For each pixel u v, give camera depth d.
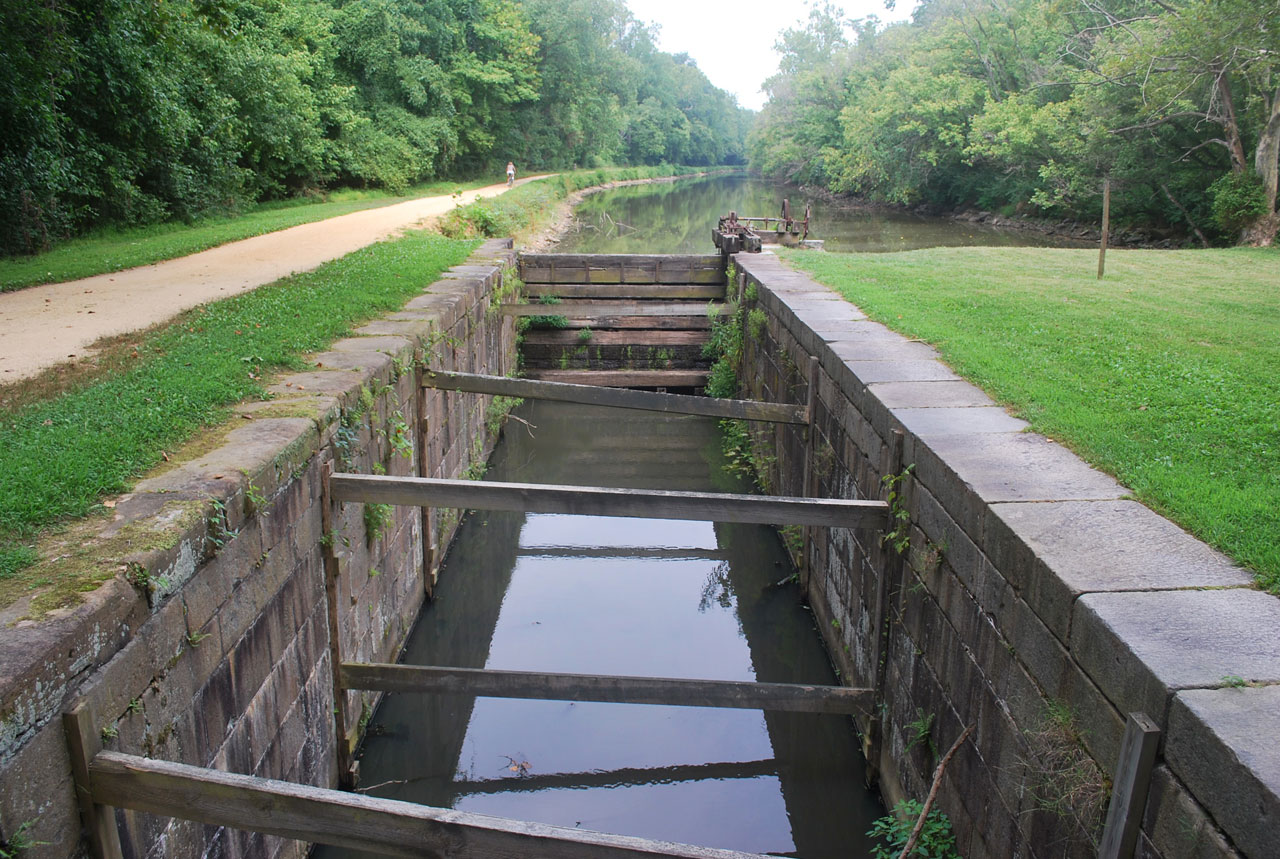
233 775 3.73
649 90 94.94
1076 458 5.77
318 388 6.96
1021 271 14.92
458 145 47.56
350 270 13.27
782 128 70.44
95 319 9.91
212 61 27.06
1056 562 4.29
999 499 5.05
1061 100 34.84
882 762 6.84
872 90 50.88
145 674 4.03
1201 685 3.29
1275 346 9.00
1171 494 5.04
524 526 12.66
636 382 17.28
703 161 113.81
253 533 5.21
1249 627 3.70
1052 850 4.18
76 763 3.55
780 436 11.86
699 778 7.43
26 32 16.75
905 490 6.33
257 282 12.79
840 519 6.44
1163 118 25.77
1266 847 2.72
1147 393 7.19
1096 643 3.79
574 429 16.42
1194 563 4.29
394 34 40.28
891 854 5.97
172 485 4.86
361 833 3.74
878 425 7.05
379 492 6.34
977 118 37.06
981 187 43.56
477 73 46.06
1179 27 22.50
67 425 5.68
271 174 32.62
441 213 25.67
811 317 10.49
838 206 55.88
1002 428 6.37
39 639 3.40
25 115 17.67
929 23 54.44
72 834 3.55
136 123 22.39
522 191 40.06
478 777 7.38
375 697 7.92
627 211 50.62
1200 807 3.08
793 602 10.18
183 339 8.44
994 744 4.85
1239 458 5.74
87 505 4.53
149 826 4.09
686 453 15.19
